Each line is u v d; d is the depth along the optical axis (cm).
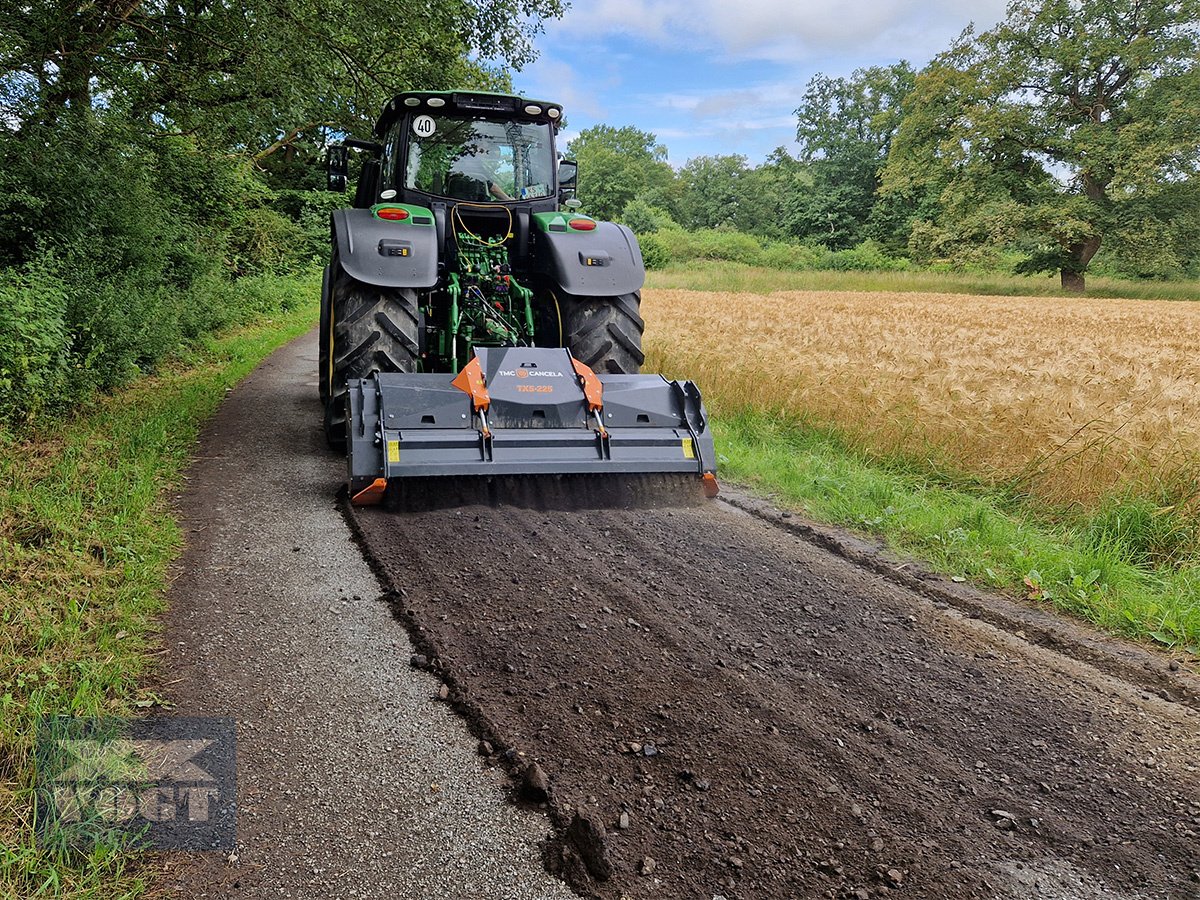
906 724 268
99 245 903
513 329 568
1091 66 3675
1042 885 199
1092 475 520
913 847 209
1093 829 221
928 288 3825
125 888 188
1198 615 354
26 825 202
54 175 819
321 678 280
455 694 271
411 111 572
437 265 555
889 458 612
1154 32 3641
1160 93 3578
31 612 300
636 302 578
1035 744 261
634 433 466
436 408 446
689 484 493
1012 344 1159
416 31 1002
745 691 281
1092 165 3597
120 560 357
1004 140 3881
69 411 609
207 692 268
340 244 523
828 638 328
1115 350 1134
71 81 840
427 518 435
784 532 461
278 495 475
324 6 848
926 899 192
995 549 434
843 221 6200
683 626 329
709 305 2089
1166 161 3494
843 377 732
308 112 918
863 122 6341
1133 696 297
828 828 215
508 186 594
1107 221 3612
